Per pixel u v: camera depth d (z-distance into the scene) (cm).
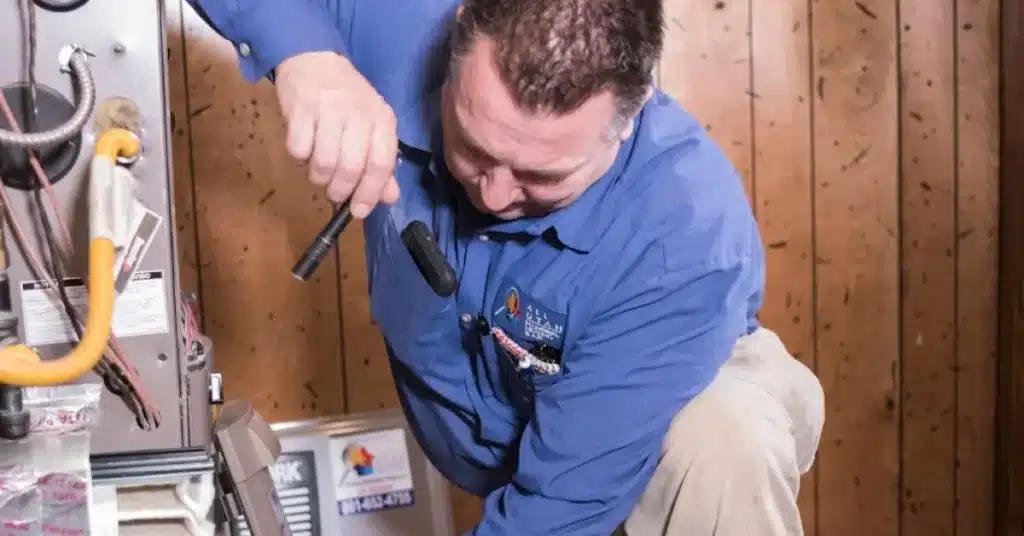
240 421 109
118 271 89
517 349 121
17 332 88
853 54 195
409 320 123
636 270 113
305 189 182
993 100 200
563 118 93
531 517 116
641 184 115
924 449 209
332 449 183
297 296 184
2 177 86
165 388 93
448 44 119
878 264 202
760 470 117
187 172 177
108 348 88
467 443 139
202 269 180
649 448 118
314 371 187
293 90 98
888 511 210
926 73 197
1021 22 192
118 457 91
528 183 101
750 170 194
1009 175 200
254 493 109
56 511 84
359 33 125
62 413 90
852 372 205
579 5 92
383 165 91
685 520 119
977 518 213
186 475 92
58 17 86
